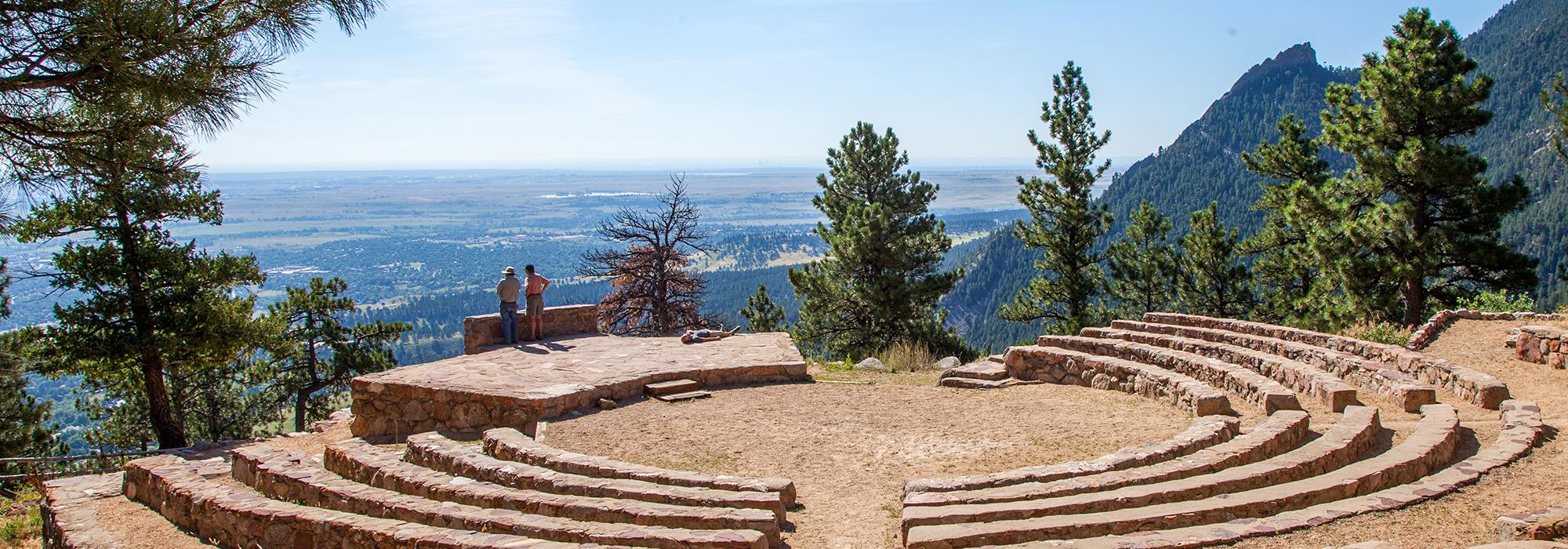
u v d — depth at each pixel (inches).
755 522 312.8
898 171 1379.2
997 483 363.3
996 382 631.8
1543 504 293.0
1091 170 1358.3
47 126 335.0
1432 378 543.2
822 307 1256.2
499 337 779.4
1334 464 362.0
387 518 353.1
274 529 351.9
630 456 459.2
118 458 914.7
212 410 1432.1
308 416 1478.8
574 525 307.6
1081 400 564.7
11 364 983.0
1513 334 629.6
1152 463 381.4
